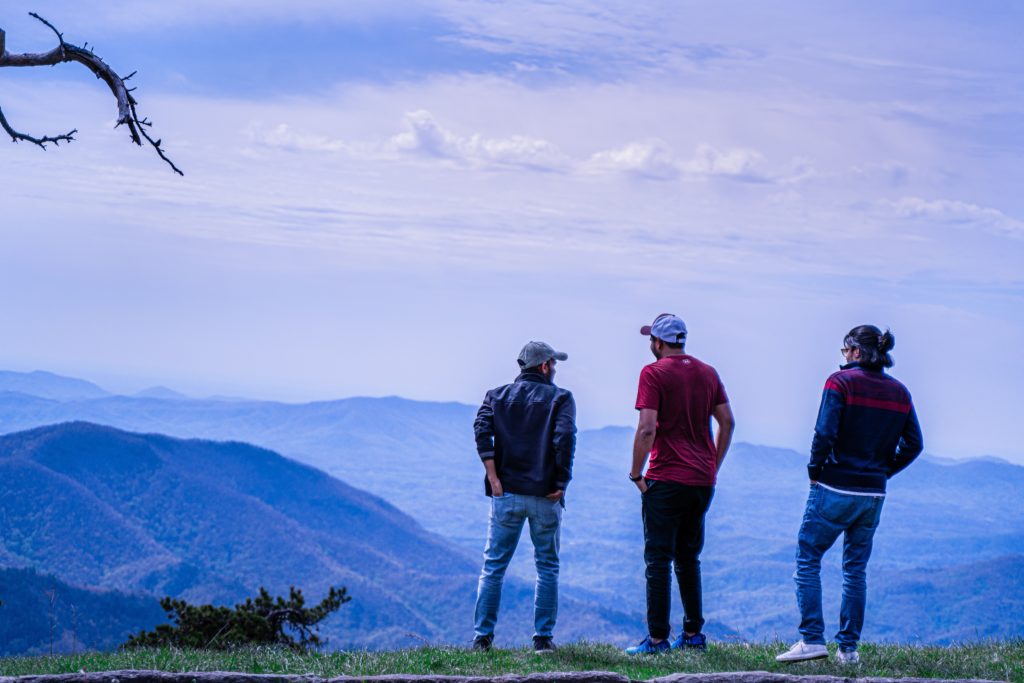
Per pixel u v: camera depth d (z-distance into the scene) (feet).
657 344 29.53
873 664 26.50
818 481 27.09
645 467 29.68
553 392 29.45
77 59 32.07
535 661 26.35
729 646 30.91
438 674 22.65
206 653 30.81
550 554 29.35
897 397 26.81
